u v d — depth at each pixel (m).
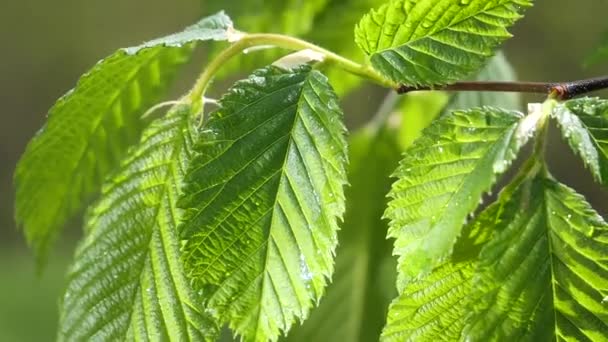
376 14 0.42
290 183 0.41
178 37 0.43
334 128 0.41
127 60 0.46
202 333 0.43
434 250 0.39
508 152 0.39
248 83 0.42
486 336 0.39
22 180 0.49
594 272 0.39
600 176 0.39
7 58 2.37
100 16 2.37
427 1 0.41
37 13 2.38
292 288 0.40
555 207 0.40
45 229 0.51
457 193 0.39
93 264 0.44
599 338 0.39
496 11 0.41
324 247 0.40
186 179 0.41
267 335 0.40
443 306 0.40
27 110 2.37
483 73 0.57
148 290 0.44
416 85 0.42
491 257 0.40
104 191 0.45
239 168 0.41
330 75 0.59
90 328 0.44
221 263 0.40
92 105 0.47
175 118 0.44
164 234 0.44
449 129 0.40
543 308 0.39
